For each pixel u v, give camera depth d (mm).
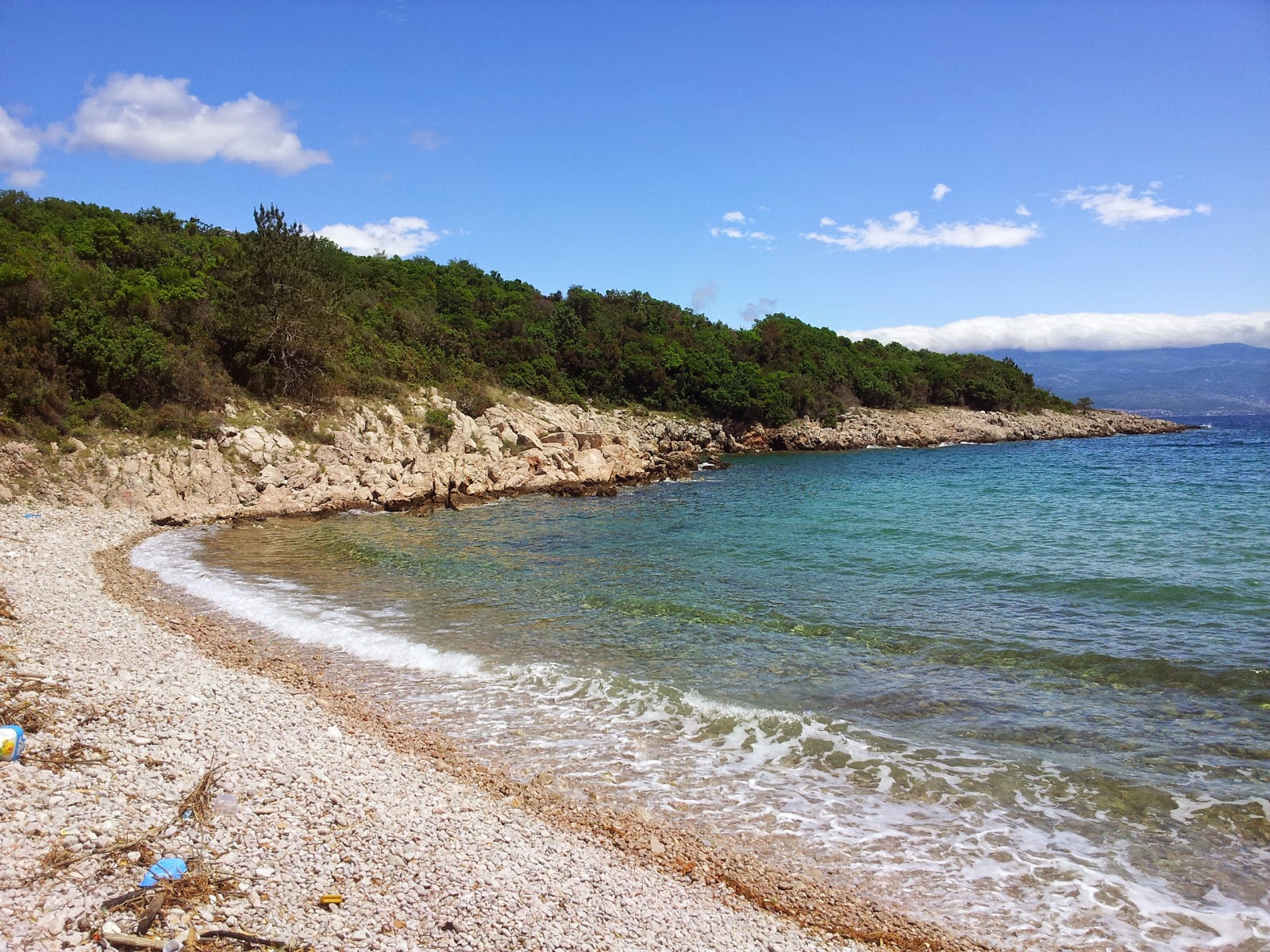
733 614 19391
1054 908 8258
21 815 7887
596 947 7113
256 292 46031
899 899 8438
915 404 102188
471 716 13242
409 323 63219
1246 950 7535
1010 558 25469
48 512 30234
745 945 7520
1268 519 32312
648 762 11578
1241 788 10570
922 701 13797
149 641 15938
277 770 10133
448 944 6906
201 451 36594
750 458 75688
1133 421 115375
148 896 6898
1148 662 15336
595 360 79438
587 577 23906
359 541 30297
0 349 33438
